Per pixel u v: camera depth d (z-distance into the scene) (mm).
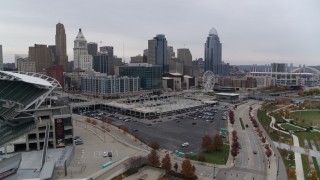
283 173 192375
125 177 181500
